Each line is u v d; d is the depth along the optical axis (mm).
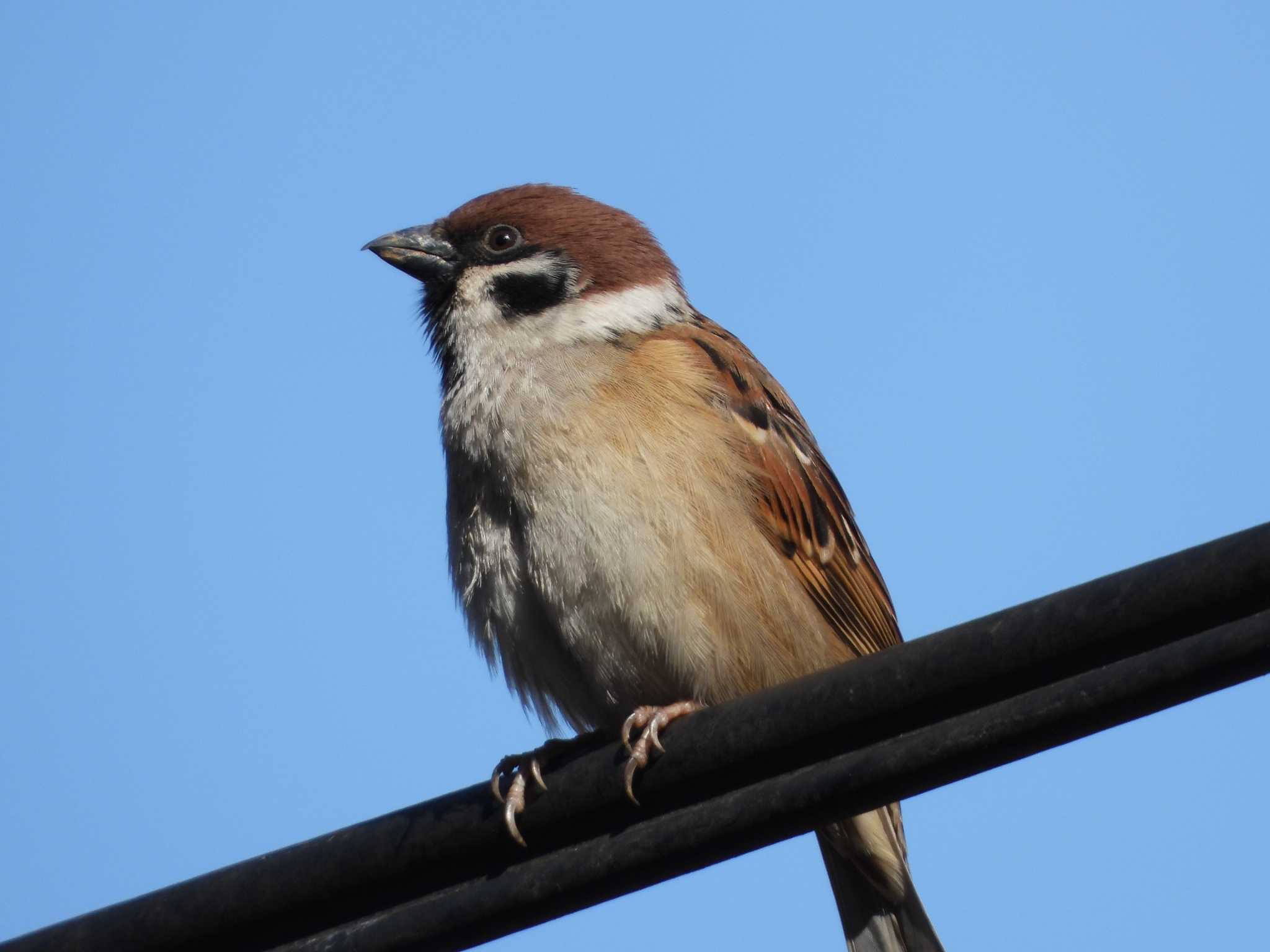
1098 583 7145
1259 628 6840
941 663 7438
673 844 8164
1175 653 6992
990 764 7465
